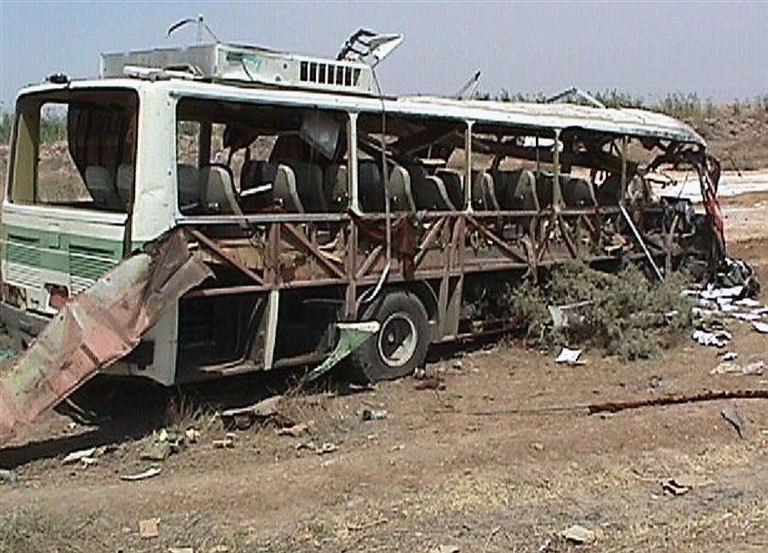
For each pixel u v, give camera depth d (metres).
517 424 8.90
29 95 9.45
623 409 9.23
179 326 8.92
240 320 9.34
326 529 6.50
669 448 8.12
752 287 15.45
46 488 7.29
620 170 13.47
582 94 14.09
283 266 9.33
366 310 10.16
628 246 13.43
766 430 8.60
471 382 10.48
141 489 7.15
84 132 9.41
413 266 10.52
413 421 9.07
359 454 7.91
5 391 7.85
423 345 10.71
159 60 9.59
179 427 8.70
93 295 8.09
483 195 11.51
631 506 6.98
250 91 9.06
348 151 9.91
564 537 6.38
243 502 6.89
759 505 7.01
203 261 8.66
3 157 18.36
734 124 48.25
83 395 9.50
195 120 9.87
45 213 9.13
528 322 11.91
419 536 6.41
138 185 8.37
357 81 10.21
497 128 11.55
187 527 6.51
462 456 7.70
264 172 10.24
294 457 8.05
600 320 11.66
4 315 9.80
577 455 7.88
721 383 10.17
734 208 28.69
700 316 12.91
